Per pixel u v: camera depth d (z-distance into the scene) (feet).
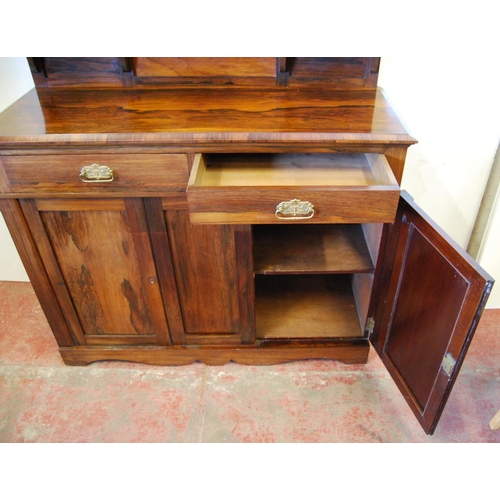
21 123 3.66
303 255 4.66
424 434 4.36
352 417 4.53
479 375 4.97
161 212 3.89
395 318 4.17
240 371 5.07
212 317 4.72
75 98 4.27
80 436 4.39
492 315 5.81
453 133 5.03
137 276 4.38
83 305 4.66
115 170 3.60
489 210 5.49
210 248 4.13
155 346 4.99
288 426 4.45
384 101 4.23
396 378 4.26
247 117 3.78
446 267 3.19
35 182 3.68
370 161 3.85
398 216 3.79
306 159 4.01
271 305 5.41
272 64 4.45
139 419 4.55
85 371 5.10
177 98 4.28
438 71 4.63
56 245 4.17
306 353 4.99
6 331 5.68
